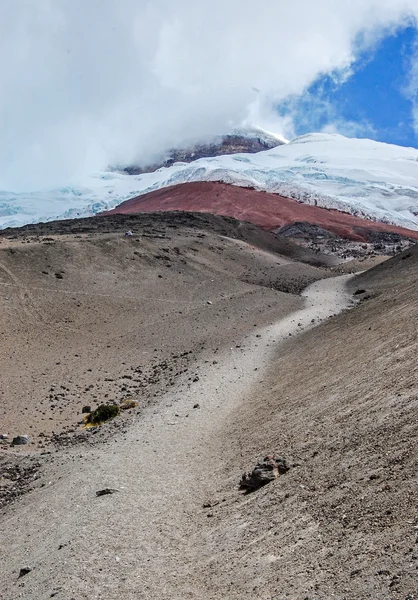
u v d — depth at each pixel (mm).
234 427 16844
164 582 8273
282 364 24875
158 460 14820
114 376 27141
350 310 35250
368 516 7543
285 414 15625
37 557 9828
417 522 6629
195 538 9781
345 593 6082
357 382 14625
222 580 7879
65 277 41062
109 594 8016
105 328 34844
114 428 19250
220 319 39406
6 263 39469
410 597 5359
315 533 7938
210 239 69062
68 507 11984
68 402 23203
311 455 11227
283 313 42156
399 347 15406
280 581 7109
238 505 10492
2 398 22828
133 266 48719
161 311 40219
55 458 16625
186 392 22844
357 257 85875
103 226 70938
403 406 10602
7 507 13312
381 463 8852
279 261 70750
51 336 31688
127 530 10234
